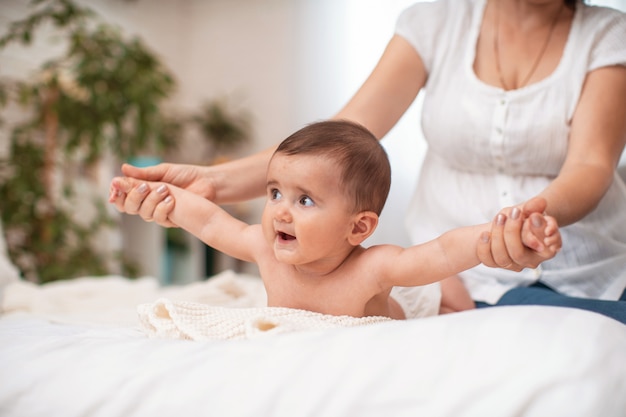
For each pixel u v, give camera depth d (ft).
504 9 3.66
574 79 3.32
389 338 1.65
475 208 3.63
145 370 1.73
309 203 2.30
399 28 3.84
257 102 16.62
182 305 2.44
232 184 3.16
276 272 2.62
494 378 1.48
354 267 2.47
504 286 3.48
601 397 1.43
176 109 17.39
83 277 10.73
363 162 2.35
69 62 12.50
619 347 1.56
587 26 3.42
